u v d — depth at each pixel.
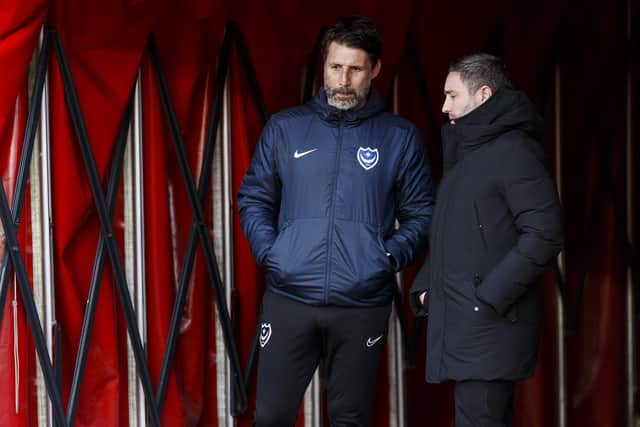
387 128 20.84
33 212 20.95
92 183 21.39
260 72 23.75
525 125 18.94
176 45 22.64
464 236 18.92
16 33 19.48
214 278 23.44
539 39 26.44
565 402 27.42
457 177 19.16
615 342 28.11
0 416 20.58
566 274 27.45
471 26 25.94
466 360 18.81
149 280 22.61
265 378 20.77
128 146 22.30
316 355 20.75
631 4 27.45
